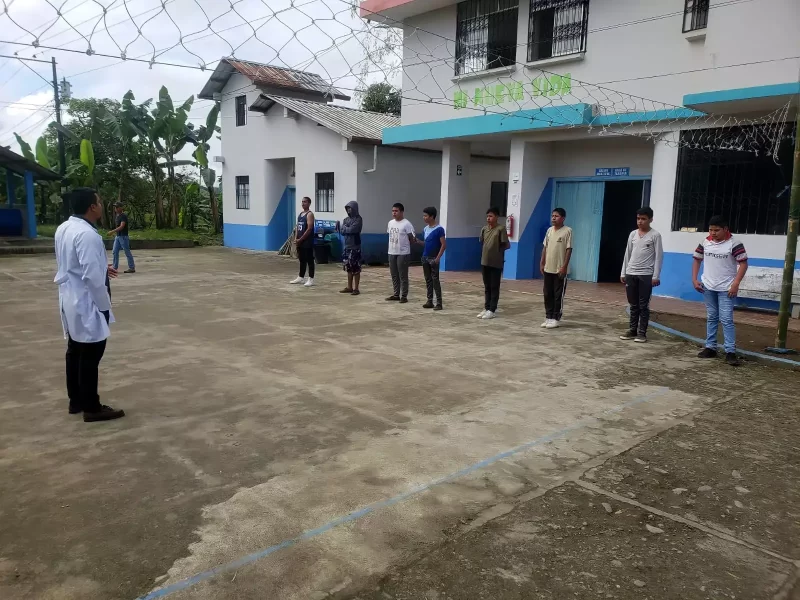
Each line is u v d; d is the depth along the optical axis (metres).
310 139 16.56
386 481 3.39
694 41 8.98
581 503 3.19
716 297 6.23
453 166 13.23
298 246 11.12
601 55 10.12
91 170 19.83
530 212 12.06
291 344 6.61
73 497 3.16
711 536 2.90
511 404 4.72
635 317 7.03
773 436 4.16
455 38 12.27
